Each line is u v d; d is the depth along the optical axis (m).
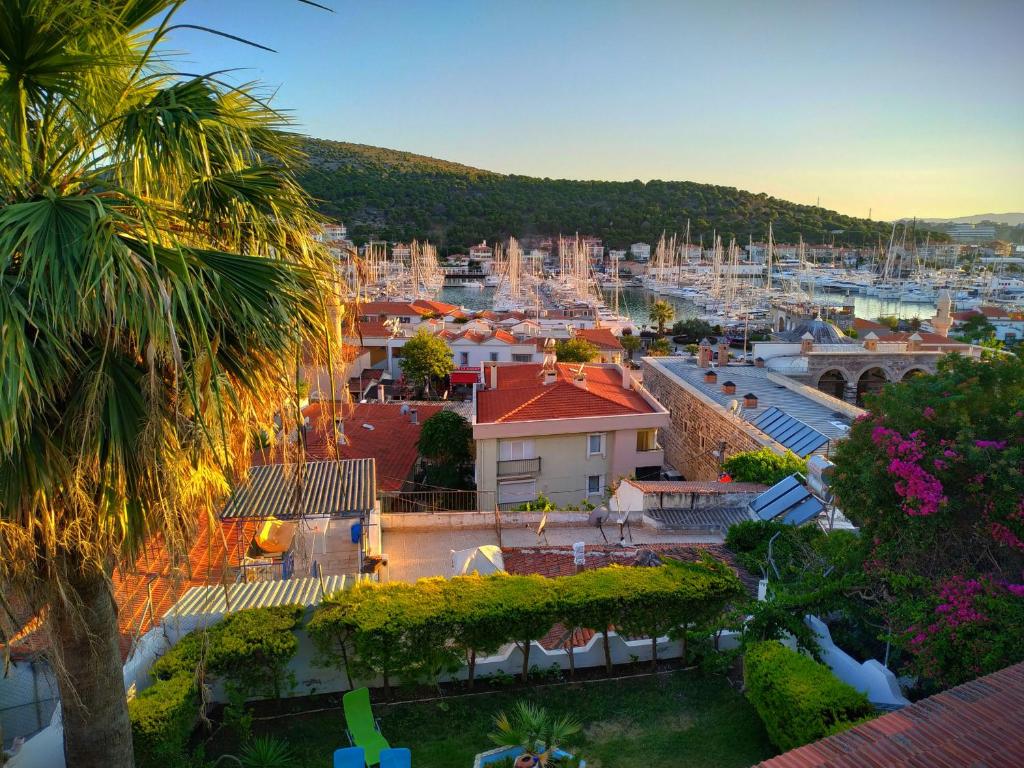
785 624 11.72
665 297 171.62
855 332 78.31
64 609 7.06
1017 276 176.88
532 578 12.79
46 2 5.76
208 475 7.46
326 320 7.34
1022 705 7.43
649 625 12.38
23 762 9.19
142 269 5.49
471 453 33.88
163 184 6.91
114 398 6.10
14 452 5.76
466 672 12.48
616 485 27.41
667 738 10.86
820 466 18.80
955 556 11.56
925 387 12.08
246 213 6.79
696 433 34.00
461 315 90.94
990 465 10.66
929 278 166.62
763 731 10.97
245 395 7.31
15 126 6.14
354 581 13.66
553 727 9.61
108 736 7.68
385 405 42.41
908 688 11.14
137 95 6.88
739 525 17.17
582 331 79.38
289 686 11.85
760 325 106.88
